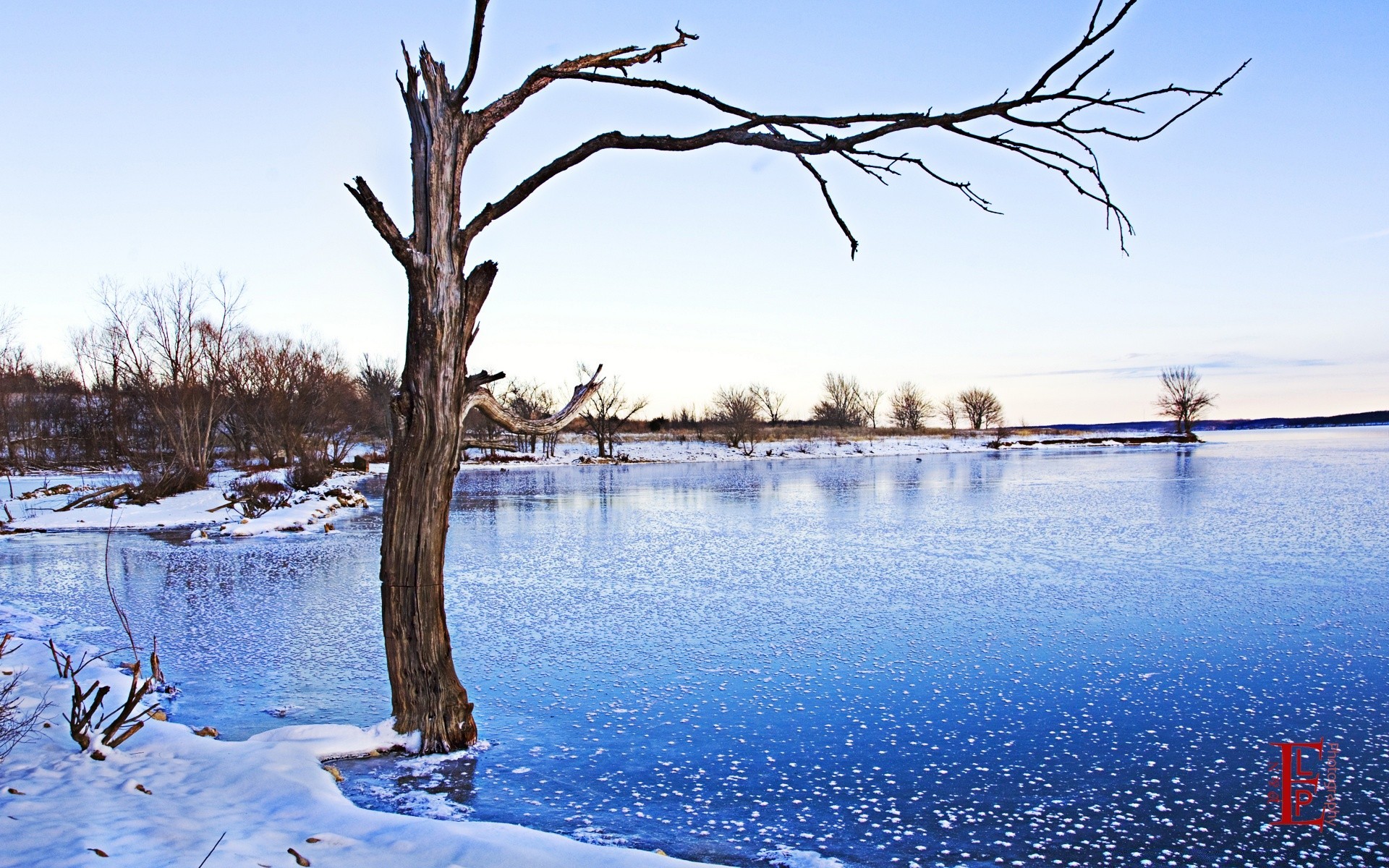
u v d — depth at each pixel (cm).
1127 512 2859
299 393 4716
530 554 2127
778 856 600
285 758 678
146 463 3838
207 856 479
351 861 488
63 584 1727
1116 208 554
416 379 719
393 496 749
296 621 1367
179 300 4119
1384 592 1521
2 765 641
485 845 514
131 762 666
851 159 621
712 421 9750
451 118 705
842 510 3095
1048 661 1106
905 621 1348
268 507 3028
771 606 1470
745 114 657
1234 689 983
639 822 652
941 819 662
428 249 703
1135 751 800
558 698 970
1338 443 10238
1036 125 547
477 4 682
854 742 827
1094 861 596
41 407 5431
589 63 672
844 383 11656
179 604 1509
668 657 1148
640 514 3053
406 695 769
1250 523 2516
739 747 814
